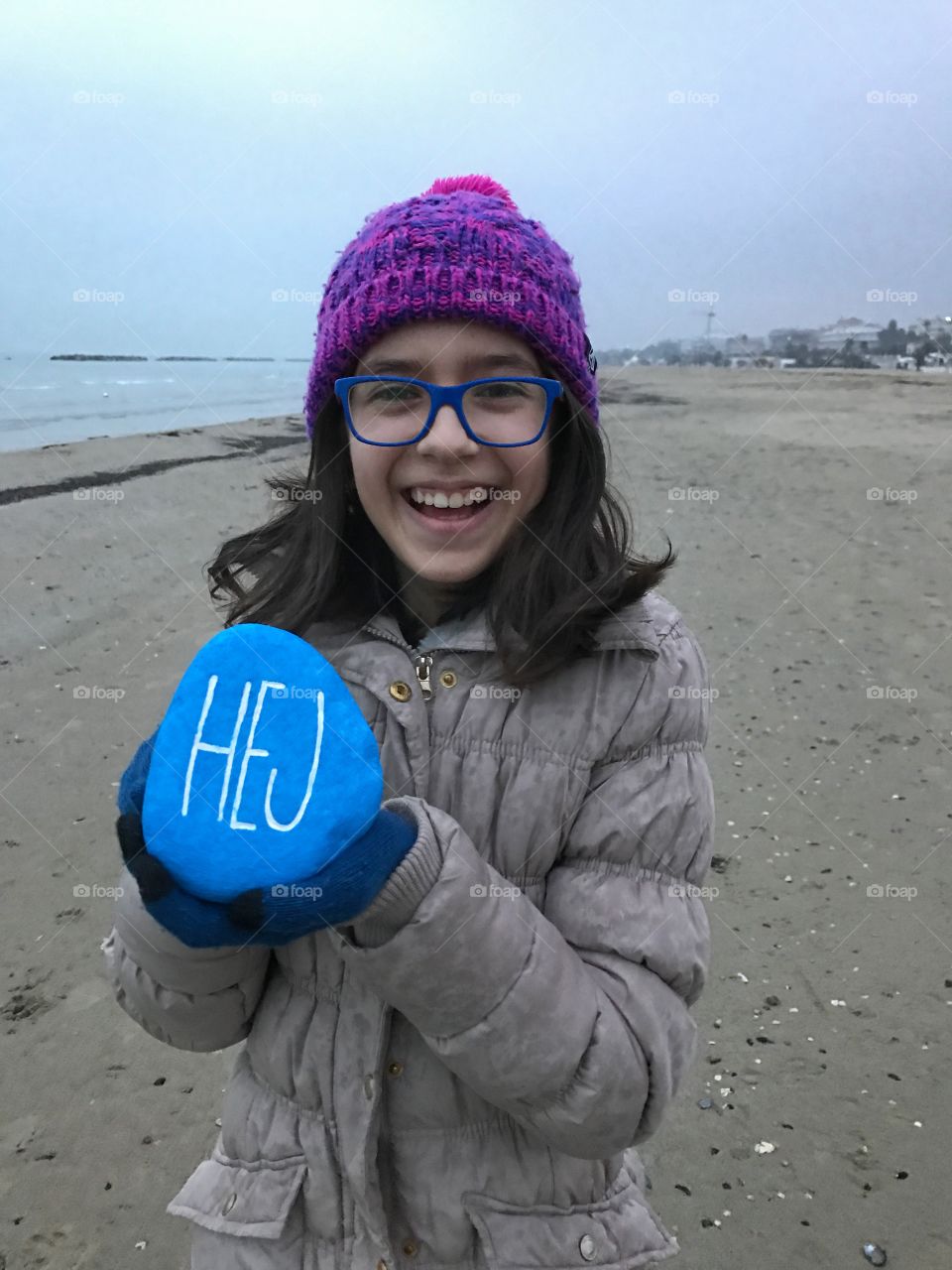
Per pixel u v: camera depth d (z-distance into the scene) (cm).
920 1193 217
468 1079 104
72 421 1521
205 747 93
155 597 608
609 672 116
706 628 572
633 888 113
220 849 90
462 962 97
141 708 459
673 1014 111
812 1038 262
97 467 995
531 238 118
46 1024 270
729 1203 215
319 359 125
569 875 115
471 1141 116
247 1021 125
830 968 289
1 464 982
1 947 299
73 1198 219
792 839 355
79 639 540
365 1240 114
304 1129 117
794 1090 245
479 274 110
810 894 323
